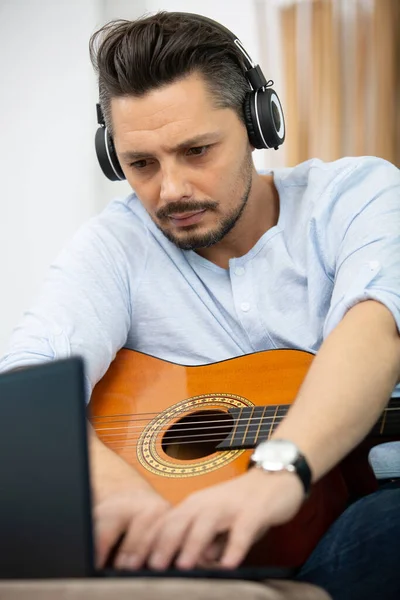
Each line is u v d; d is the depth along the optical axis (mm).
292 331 1974
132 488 1380
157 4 3912
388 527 1495
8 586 968
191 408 1804
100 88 1876
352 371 1438
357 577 1488
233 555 1137
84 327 1924
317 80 3844
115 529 1234
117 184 3914
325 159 3885
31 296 3945
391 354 1509
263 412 1706
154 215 1877
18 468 1021
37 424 1013
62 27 3803
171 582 960
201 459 1615
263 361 1884
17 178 3895
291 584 1114
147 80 1732
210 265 2043
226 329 2049
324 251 1933
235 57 1851
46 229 3914
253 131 1887
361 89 3826
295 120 3885
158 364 1971
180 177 1782
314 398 1397
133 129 1768
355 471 1586
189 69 1745
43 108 3846
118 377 1969
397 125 3805
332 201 1938
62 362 1008
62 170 3871
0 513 1028
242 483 1228
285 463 1247
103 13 3854
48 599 954
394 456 1793
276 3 3873
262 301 2004
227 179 1818
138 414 1839
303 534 1429
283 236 2020
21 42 3822
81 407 1007
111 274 2043
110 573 1036
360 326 1546
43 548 1018
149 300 2068
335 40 3822
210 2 3938
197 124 1746
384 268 1697
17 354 1841
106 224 2107
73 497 1006
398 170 1979
